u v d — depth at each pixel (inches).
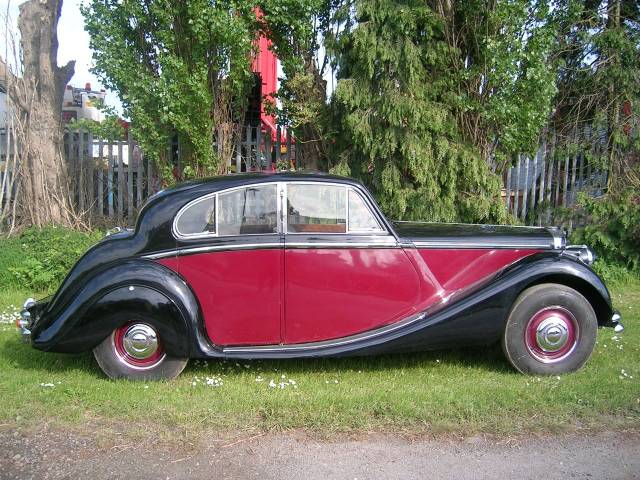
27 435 134.7
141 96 278.1
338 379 171.9
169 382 167.0
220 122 306.7
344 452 128.6
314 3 287.9
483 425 138.7
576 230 329.4
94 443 131.6
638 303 267.3
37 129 312.2
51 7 311.1
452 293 175.8
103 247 167.5
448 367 182.7
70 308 159.9
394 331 168.1
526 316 168.7
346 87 282.2
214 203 165.3
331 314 169.6
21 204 320.8
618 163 332.8
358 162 302.7
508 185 350.9
